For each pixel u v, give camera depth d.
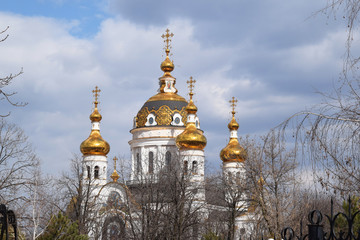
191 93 80.12
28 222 47.34
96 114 82.25
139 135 85.00
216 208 68.19
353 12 11.73
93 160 79.94
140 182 64.75
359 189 13.19
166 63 88.56
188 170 68.81
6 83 18.42
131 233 63.62
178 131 84.06
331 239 11.56
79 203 63.47
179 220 56.97
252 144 53.91
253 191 52.81
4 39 18.34
